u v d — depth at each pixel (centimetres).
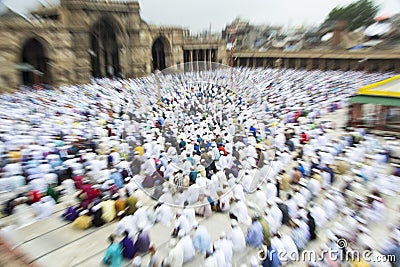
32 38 3744
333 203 1127
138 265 866
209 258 848
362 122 2155
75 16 4194
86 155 1516
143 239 940
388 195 1290
